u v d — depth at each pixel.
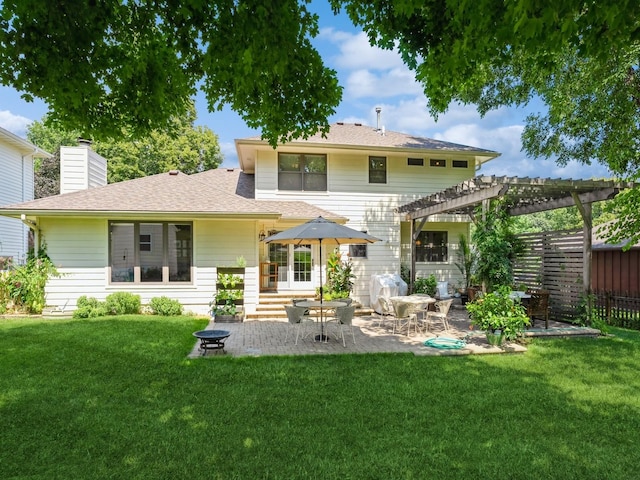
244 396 5.30
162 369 6.43
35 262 11.67
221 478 3.42
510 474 3.50
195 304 12.30
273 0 3.62
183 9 3.83
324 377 6.10
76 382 5.77
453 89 4.38
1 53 3.67
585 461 3.73
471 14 3.06
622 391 5.54
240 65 4.09
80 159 13.69
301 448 3.92
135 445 3.96
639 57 9.71
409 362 6.96
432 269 15.63
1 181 17.83
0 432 4.23
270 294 12.93
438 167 15.34
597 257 15.79
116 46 4.36
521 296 9.73
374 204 14.82
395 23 4.14
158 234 12.23
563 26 2.54
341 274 13.31
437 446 3.97
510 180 8.48
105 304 11.61
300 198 14.33
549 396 5.34
